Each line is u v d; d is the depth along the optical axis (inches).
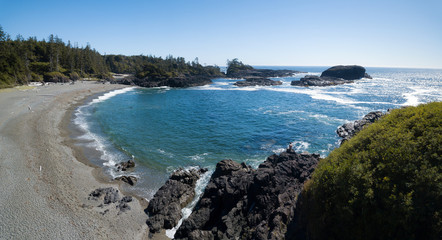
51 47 4931.1
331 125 2026.3
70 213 815.1
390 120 725.9
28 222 749.3
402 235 458.9
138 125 2044.8
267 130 1909.4
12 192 883.4
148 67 6013.8
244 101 3420.3
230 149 1517.0
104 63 7258.9
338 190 556.1
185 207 948.6
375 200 501.7
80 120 2085.4
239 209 840.3
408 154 536.4
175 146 1556.3
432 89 4616.1
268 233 687.7
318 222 566.6
